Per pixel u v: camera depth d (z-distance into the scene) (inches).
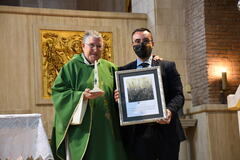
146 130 183.0
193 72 334.6
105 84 188.5
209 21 322.0
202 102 323.6
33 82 315.3
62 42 325.1
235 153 304.7
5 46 312.7
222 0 326.3
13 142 172.9
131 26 343.0
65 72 188.5
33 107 313.0
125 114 180.4
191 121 312.5
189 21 339.9
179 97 184.2
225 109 307.4
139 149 182.2
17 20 317.1
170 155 183.5
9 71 311.4
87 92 177.3
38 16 322.3
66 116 180.4
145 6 352.8
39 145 173.8
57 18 326.6
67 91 182.7
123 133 190.5
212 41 321.4
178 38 342.6
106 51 333.1
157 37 337.4
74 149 181.2
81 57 191.8
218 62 321.1
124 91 182.5
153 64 189.5
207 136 302.0
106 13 338.0
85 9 423.5
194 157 316.2
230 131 306.2
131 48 340.2
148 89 181.3
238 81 323.0
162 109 178.7
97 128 183.5
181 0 346.3
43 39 321.1
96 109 184.5
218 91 318.0
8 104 308.5
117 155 182.9
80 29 329.4
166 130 184.4
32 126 175.3
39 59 318.0
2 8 315.0
